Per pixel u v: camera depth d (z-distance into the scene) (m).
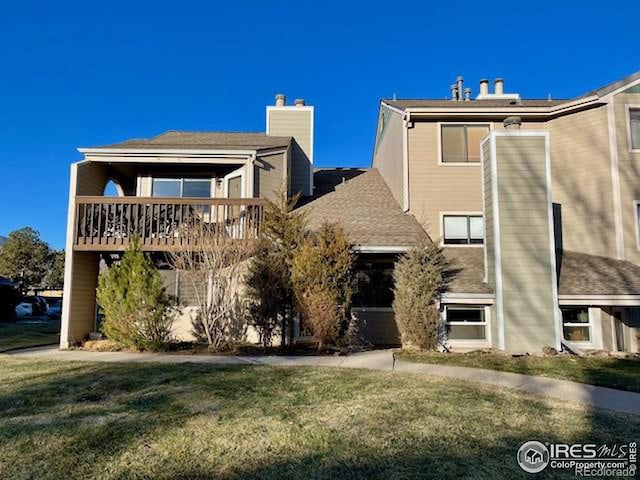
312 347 10.25
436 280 10.31
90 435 4.33
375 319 12.24
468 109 12.81
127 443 4.14
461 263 11.66
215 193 13.71
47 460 3.78
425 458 3.82
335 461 3.76
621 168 11.69
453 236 12.75
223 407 5.27
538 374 7.29
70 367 7.77
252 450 3.99
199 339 11.40
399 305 10.51
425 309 10.18
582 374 7.28
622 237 11.46
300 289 9.89
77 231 11.16
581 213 12.09
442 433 4.41
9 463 3.72
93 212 11.20
